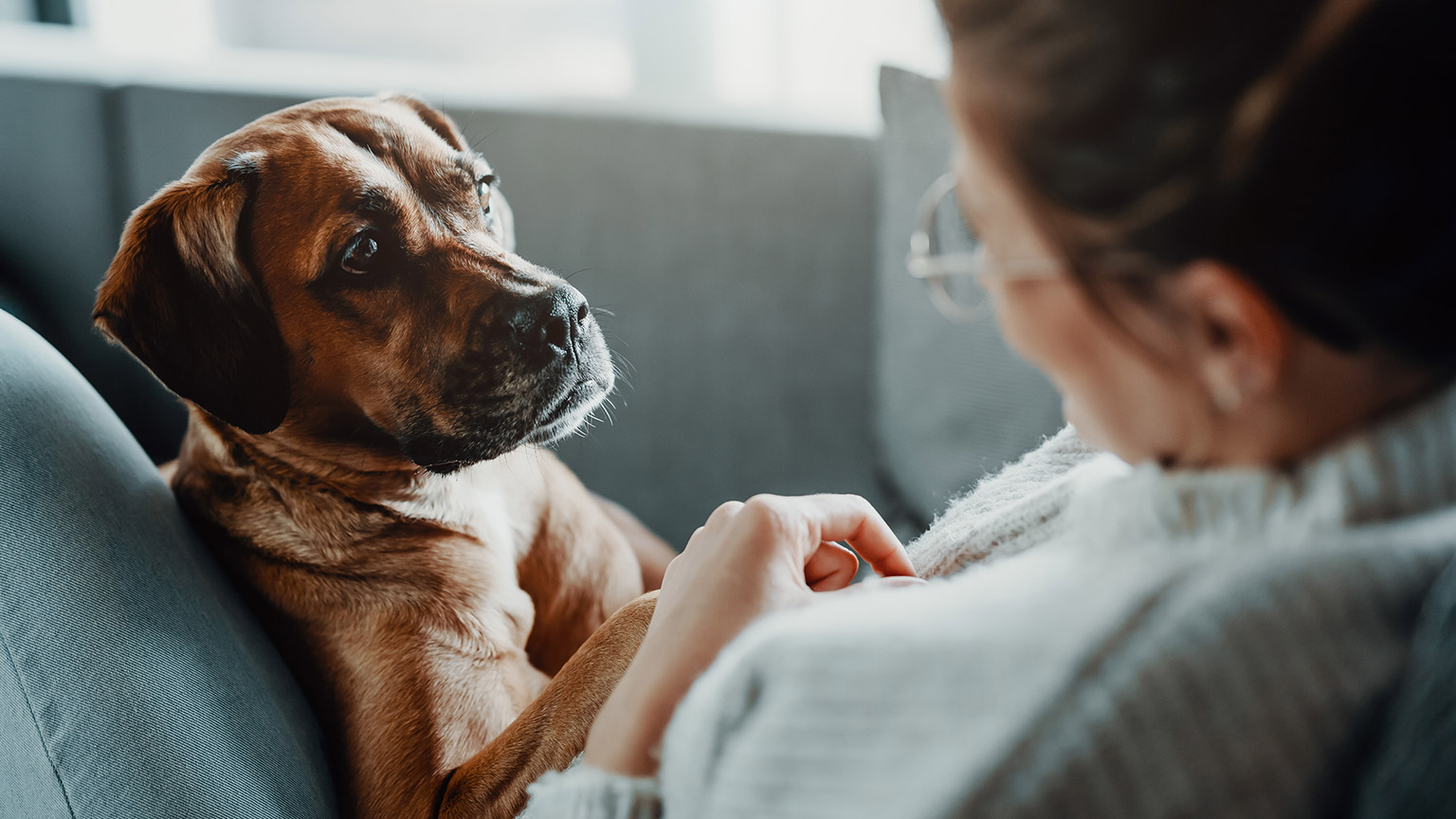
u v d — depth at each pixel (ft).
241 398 2.58
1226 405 1.11
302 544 2.67
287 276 2.61
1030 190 1.08
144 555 2.23
